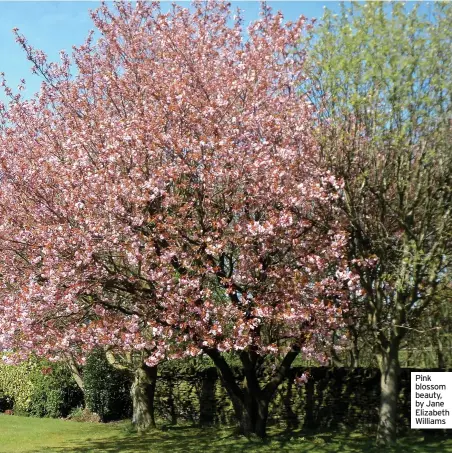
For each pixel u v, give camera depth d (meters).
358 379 16.75
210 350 15.04
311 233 14.16
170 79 14.75
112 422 19.88
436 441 14.66
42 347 12.34
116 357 19.39
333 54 13.23
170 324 12.47
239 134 13.51
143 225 13.12
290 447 14.27
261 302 12.92
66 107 17.16
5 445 15.64
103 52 18.28
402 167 13.53
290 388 17.75
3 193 14.16
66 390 21.70
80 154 13.25
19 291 13.56
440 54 12.79
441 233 12.94
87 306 12.99
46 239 12.41
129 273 13.71
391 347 14.34
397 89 12.55
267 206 13.50
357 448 13.98
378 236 14.06
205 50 16.11
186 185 13.27
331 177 12.91
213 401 19.08
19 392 22.80
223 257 14.10
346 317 14.45
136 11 18.34
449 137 13.21
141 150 13.32
